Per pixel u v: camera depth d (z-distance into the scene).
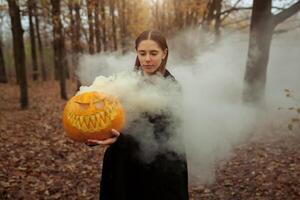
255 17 7.33
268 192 4.97
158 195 2.37
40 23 27.92
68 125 2.18
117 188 2.38
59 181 5.74
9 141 8.17
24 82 13.53
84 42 15.47
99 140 2.18
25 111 12.98
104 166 2.46
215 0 11.87
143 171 2.36
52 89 22.28
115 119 2.17
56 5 13.43
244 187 5.12
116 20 26.17
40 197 5.11
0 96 18.00
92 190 5.42
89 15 15.00
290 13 7.21
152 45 2.29
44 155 7.12
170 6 20.64
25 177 5.80
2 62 26.64
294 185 5.09
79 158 7.00
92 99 2.19
